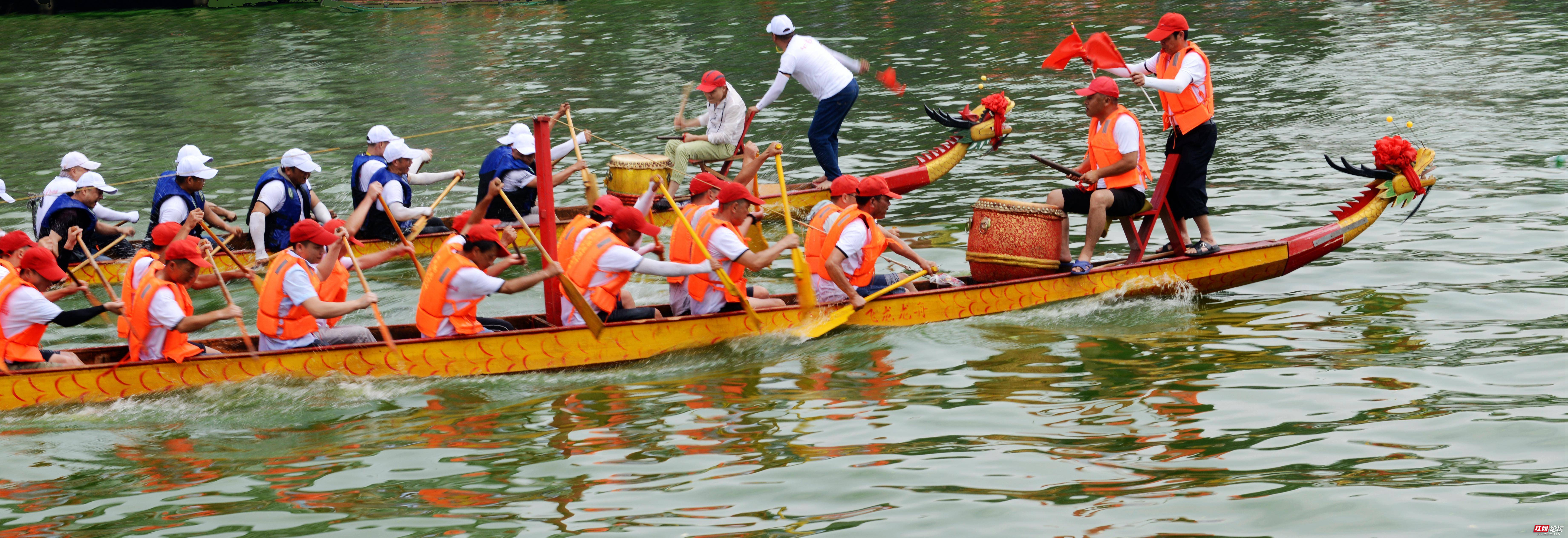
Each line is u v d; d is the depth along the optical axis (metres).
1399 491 10.94
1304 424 12.73
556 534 10.63
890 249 17.38
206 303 19.02
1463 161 25.86
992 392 14.11
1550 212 21.55
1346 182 24.95
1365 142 28.52
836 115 24.20
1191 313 17.12
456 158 30.45
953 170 27.81
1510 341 15.16
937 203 24.94
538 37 53.03
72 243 17.16
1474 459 11.62
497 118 35.34
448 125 34.47
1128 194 17.31
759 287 17.33
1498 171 24.80
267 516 11.12
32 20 62.84
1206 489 11.19
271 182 20.02
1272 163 26.89
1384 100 33.16
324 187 27.55
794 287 19.27
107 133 34.16
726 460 12.28
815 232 16.69
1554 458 11.54
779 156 16.25
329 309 14.20
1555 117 29.91
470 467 12.27
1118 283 17.58
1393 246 20.03
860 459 12.19
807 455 12.32
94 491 11.77
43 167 30.02
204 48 51.62
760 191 24.53
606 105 37.16
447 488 11.73
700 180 16.39
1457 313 16.45
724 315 15.81
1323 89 35.28
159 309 13.91
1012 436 12.70
